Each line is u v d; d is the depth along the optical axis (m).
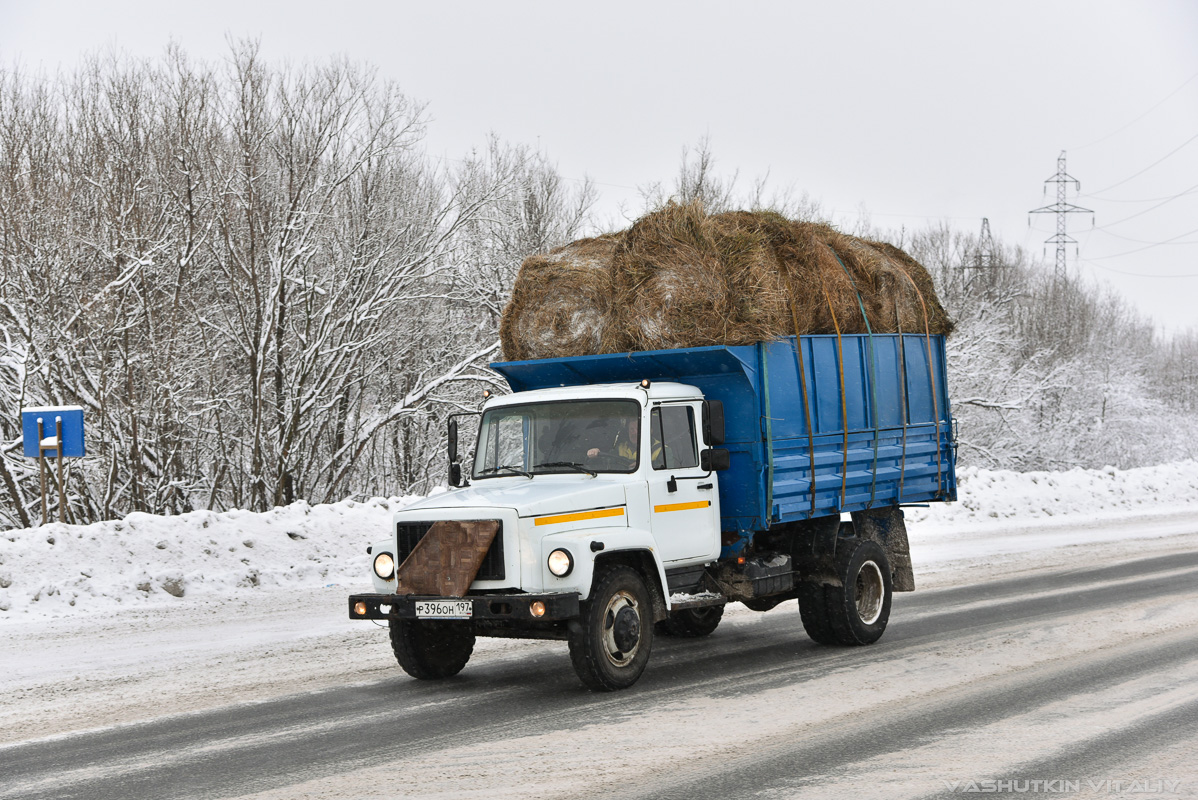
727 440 9.49
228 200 21.70
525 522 7.85
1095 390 40.88
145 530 13.92
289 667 9.31
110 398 19.58
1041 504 25.17
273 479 21.83
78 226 20.70
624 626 8.17
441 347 25.42
